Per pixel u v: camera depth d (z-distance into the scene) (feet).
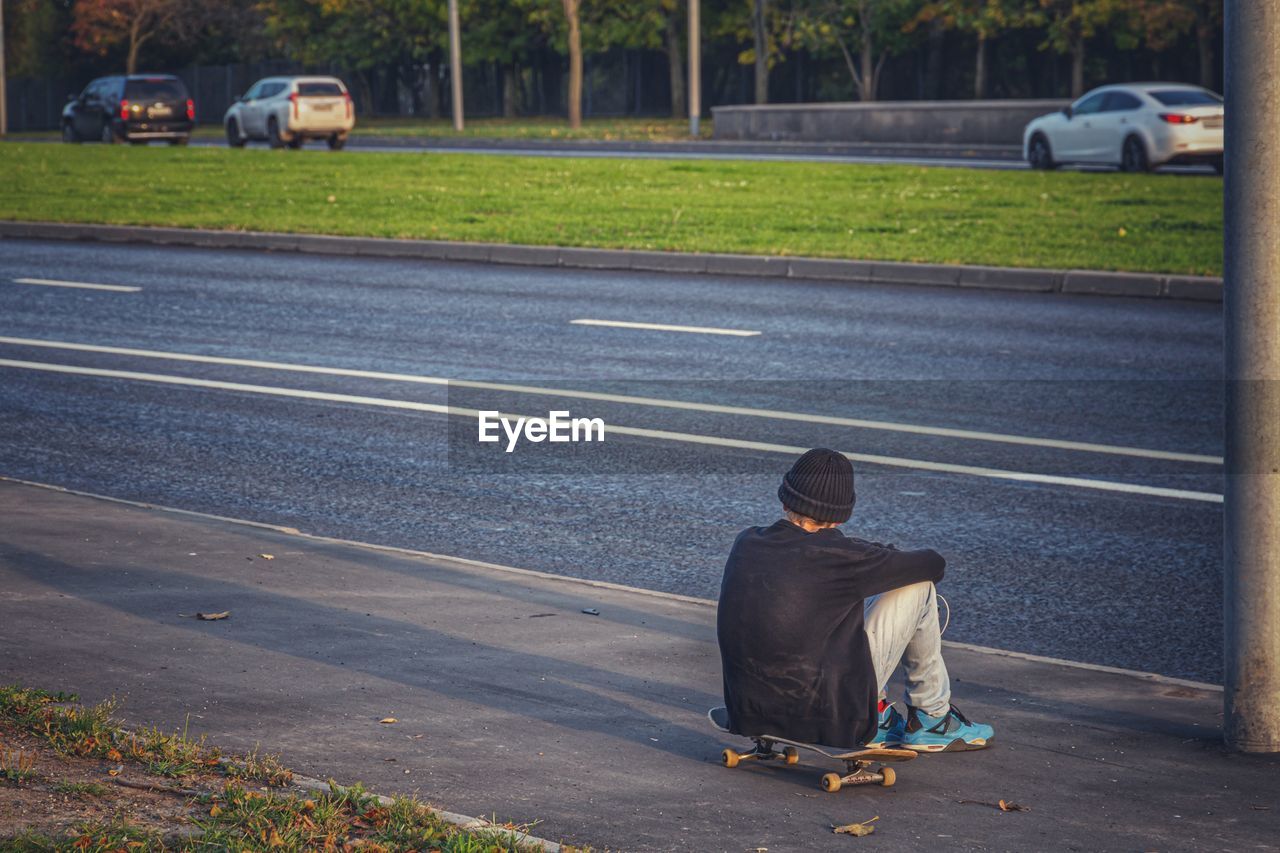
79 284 95.81
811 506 26.30
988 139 220.64
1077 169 173.58
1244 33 28.60
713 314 83.51
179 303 88.17
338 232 115.75
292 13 385.29
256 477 51.55
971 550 43.65
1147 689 33.50
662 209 128.47
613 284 95.45
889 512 47.19
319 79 231.50
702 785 26.61
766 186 147.74
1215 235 107.45
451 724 29.27
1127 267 92.68
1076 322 80.84
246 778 25.08
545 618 37.22
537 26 366.22
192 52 430.20
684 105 345.72
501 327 79.61
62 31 432.66
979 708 31.89
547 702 31.04
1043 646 36.58
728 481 50.96
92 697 29.63
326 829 22.62
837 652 26.32
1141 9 262.88
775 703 26.43
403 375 67.92
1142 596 40.04
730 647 26.63
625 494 49.57
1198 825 25.48
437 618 36.81
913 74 325.42
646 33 340.80
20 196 146.30
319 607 37.29
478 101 388.98
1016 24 284.61
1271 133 28.58
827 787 26.48
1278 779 27.99
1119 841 24.61
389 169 174.60
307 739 27.89
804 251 101.24
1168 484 50.24
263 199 142.31
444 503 48.57
